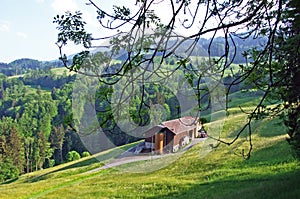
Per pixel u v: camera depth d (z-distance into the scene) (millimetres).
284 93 5789
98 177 17953
